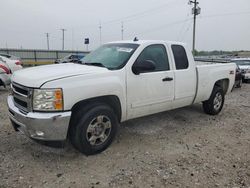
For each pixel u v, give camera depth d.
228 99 8.84
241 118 6.23
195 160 3.85
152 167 3.60
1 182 3.15
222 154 4.10
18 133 4.75
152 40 4.82
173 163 3.74
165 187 3.13
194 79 5.39
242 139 4.80
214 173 3.49
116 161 3.76
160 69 4.73
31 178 3.26
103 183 3.19
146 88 4.46
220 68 6.20
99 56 4.82
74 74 3.66
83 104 3.82
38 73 3.75
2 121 5.48
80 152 3.99
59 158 3.81
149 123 5.54
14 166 3.54
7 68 9.07
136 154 4.00
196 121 5.82
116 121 4.13
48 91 3.38
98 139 3.97
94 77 3.79
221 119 6.07
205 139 4.73
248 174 3.49
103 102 4.04
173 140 4.62
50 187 3.09
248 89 11.81
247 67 14.55
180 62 5.11
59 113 3.44
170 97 4.93
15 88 3.87
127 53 4.43
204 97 5.82
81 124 3.70
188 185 3.18
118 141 4.49
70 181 3.22
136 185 3.16
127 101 4.25
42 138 3.47
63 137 3.53
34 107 3.44
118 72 4.09
